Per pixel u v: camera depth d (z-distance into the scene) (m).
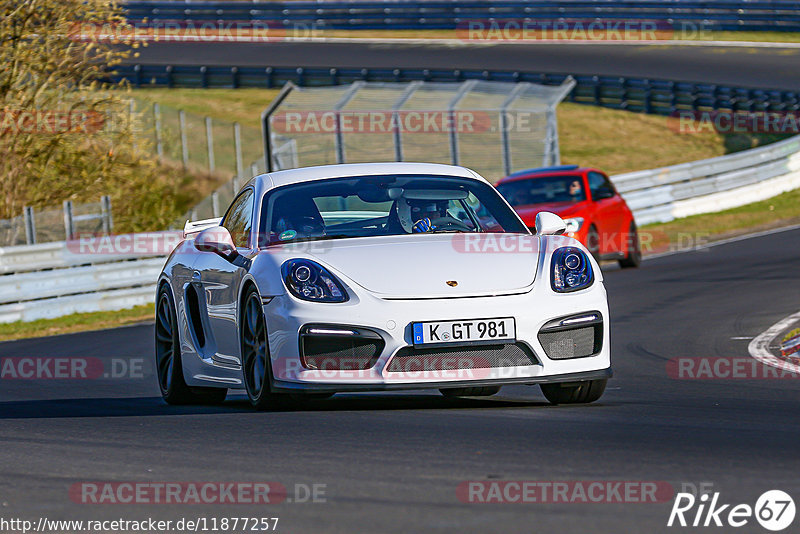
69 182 78.38
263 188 25.00
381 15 163.50
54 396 29.30
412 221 23.66
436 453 16.84
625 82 127.81
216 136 105.94
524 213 56.84
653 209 82.38
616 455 16.33
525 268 21.73
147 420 22.22
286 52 153.38
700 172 86.25
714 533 12.17
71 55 75.75
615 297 48.59
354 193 24.33
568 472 15.16
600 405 22.39
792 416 20.28
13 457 18.22
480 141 90.81
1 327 52.75
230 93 138.50
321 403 23.64
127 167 80.94
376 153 96.31
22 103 74.38
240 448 17.97
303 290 21.06
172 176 97.50
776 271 54.03
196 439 19.11
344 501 13.90
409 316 20.56
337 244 22.50
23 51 73.06
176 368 26.64
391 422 20.08
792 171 95.12
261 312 21.81
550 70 134.50
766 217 83.75
